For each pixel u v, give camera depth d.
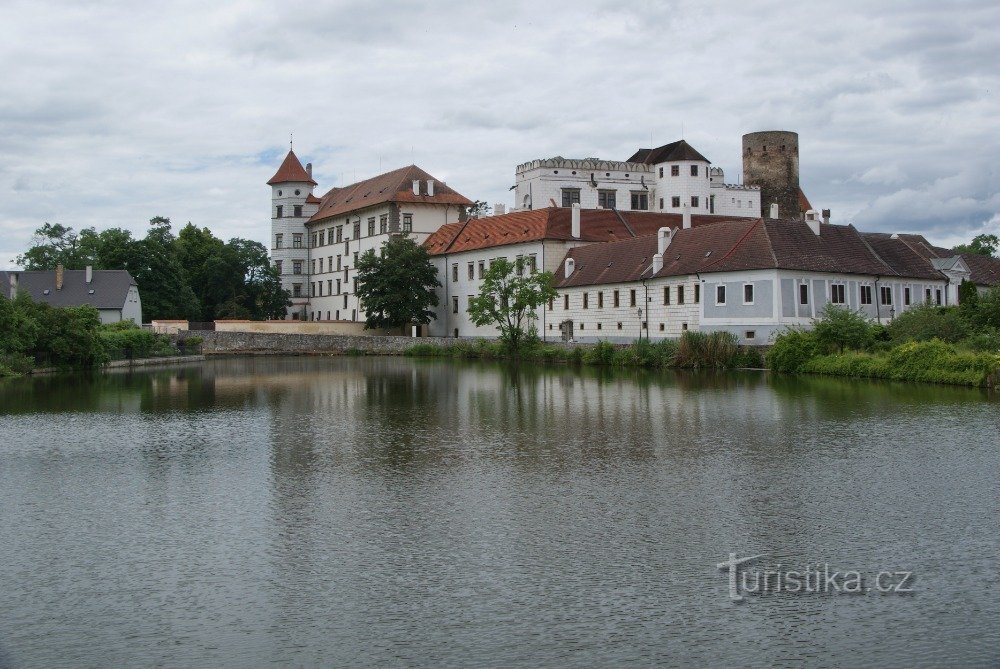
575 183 135.00
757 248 73.75
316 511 21.03
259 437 32.09
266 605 15.45
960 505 21.28
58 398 47.03
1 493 23.02
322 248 146.62
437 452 28.64
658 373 65.50
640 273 84.12
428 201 127.25
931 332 61.16
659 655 13.62
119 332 85.25
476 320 92.44
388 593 15.90
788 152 146.50
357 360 91.75
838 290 75.50
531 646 13.90
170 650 13.86
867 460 26.73
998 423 34.19
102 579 16.66
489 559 17.55
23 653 13.78
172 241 130.75
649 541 18.59
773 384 53.16
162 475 25.14
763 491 22.73
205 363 85.62
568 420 36.47
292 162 152.00
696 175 136.25
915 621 14.76
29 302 71.06
